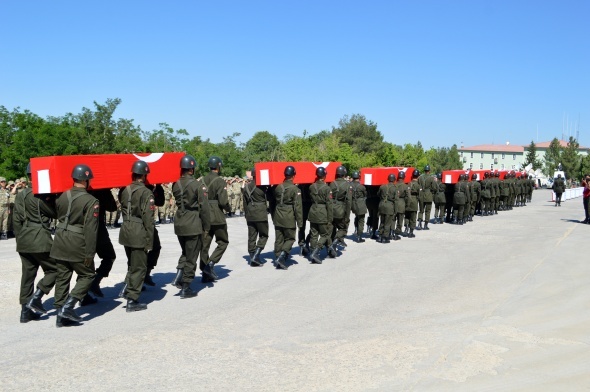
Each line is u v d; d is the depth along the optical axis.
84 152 33.00
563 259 12.41
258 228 11.68
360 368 5.56
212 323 7.26
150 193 7.96
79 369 5.57
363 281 10.10
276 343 6.39
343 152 59.38
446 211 22.59
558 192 33.84
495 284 9.77
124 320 7.45
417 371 5.48
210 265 10.03
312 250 12.21
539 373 5.44
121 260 12.38
